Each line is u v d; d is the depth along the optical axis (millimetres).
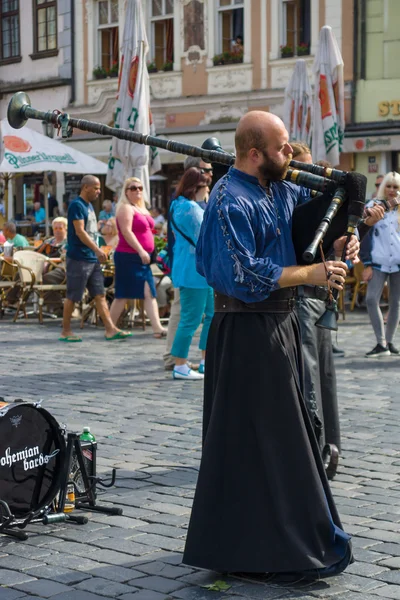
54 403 9086
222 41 31938
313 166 4582
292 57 30312
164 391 9719
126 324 15773
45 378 10570
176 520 5473
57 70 36000
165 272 16125
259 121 4469
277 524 4410
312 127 19547
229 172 4582
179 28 32625
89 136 34094
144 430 7898
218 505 4484
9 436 5129
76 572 4648
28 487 5266
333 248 4617
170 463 6816
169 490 6109
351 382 10148
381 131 28531
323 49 19312
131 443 7426
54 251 18641
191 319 10297
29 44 36969
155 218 28172
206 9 31938
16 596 4348
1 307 17641
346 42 29297
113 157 17594
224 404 4504
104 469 6637
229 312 4543
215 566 4438
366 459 6883
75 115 35531
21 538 5105
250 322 4504
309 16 30125
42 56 36469
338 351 12094
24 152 19078
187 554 4492
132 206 13828
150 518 5508
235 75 31516
